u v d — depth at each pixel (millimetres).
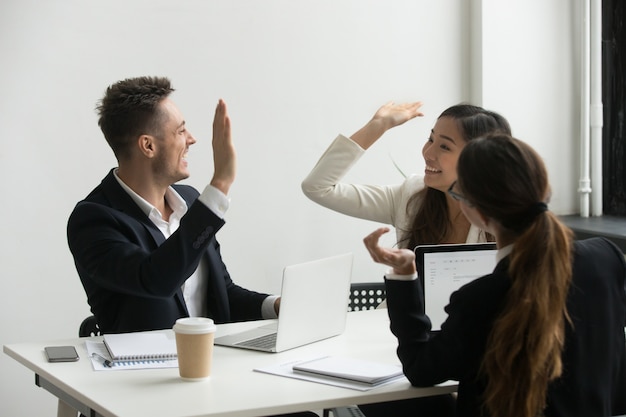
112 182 2391
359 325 2445
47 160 3023
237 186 3305
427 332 1764
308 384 1803
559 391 1627
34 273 3029
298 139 3391
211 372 1901
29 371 3053
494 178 1615
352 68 3465
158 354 1987
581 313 1650
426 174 2553
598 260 1710
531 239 1583
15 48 2961
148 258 2145
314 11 3381
